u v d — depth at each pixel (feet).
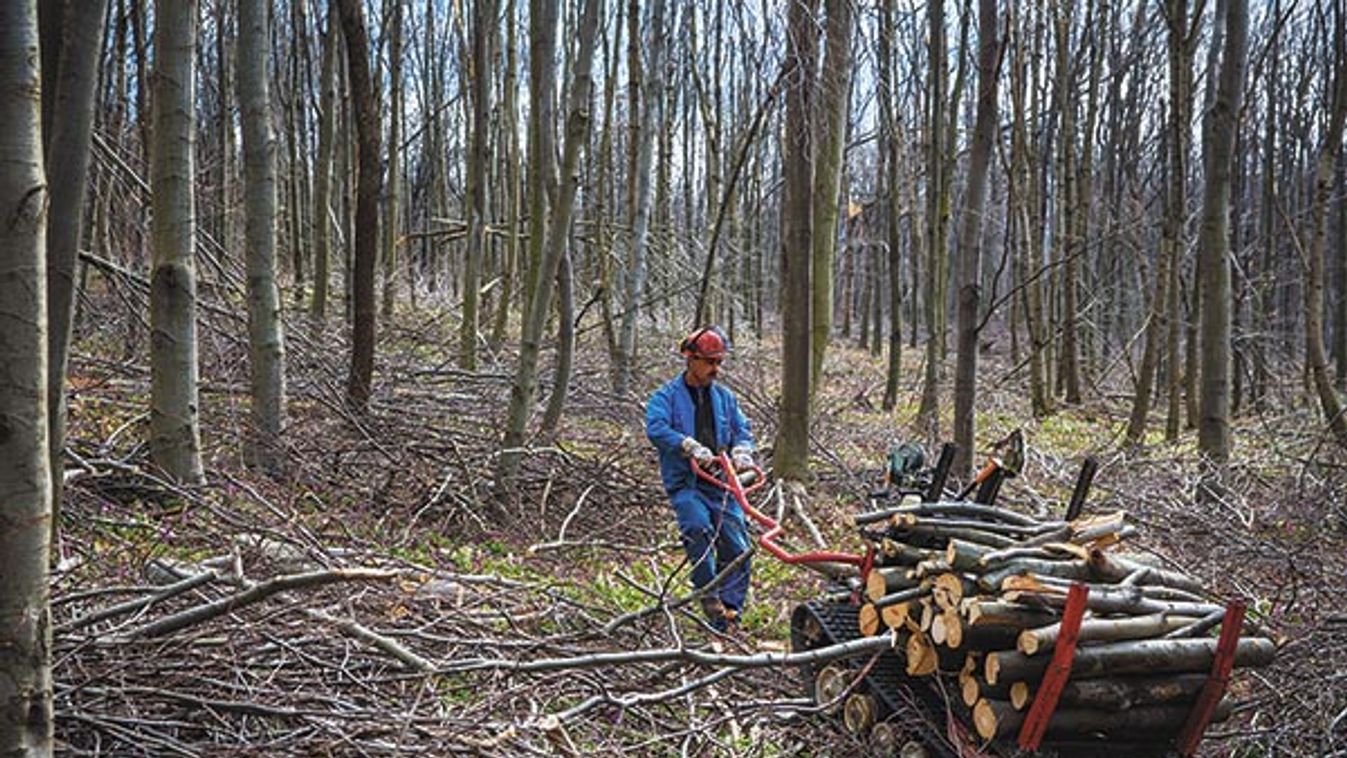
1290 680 17.56
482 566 23.15
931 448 41.09
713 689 17.22
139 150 42.39
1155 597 14.11
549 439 30.73
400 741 13.09
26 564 9.10
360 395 30.07
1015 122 59.77
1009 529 14.90
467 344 45.44
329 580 13.60
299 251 62.03
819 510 31.09
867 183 105.50
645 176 48.98
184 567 17.88
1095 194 81.87
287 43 66.23
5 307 8.96
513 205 51.75
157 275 23.52
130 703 12.95
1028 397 65.82
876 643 15.11
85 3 13.11
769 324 100.53
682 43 70.74
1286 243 77.97
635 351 49.14
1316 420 43.42
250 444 26.71
